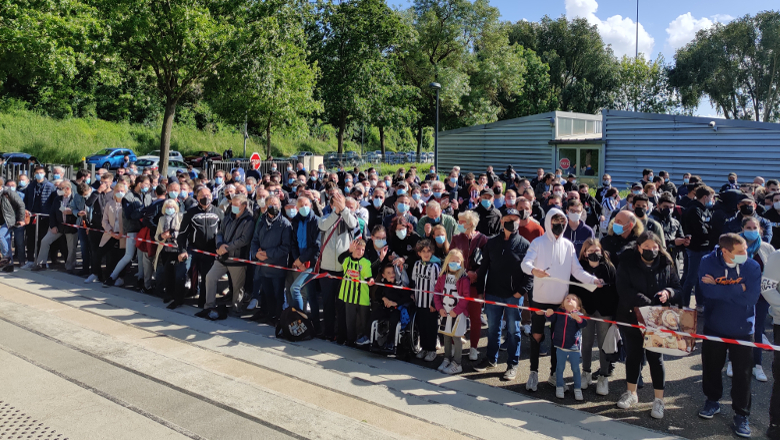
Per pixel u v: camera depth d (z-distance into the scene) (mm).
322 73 33094
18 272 9258
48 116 34469
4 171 13242
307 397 4980
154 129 39969
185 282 7688
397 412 4730
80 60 17969
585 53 51094
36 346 6000
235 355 5969
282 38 21719
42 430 4203
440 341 6777
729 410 4879
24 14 16094
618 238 5410
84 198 9148
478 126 25734
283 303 7016
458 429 4438
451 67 37906
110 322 6902
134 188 8992
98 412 4539
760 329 5516
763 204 8242
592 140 20312
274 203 6828
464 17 37562
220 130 44406
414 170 12180
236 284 7395
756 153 16078
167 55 20141
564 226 5035
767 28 41156
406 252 6383
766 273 4535
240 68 20719
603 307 5074
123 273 8969
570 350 5000
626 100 50219
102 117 39250
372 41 32844
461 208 10422
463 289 5637
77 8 17297
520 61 41438
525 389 5332
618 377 5680
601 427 4527
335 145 54438
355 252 6219
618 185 19641
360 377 5484
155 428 4297
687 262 7988
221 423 4422
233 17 20797
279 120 30969
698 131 17344
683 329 4551
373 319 6105
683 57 44375
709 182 17203
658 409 4707
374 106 33625
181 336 6508
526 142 23578
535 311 5230
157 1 18609
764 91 43031
